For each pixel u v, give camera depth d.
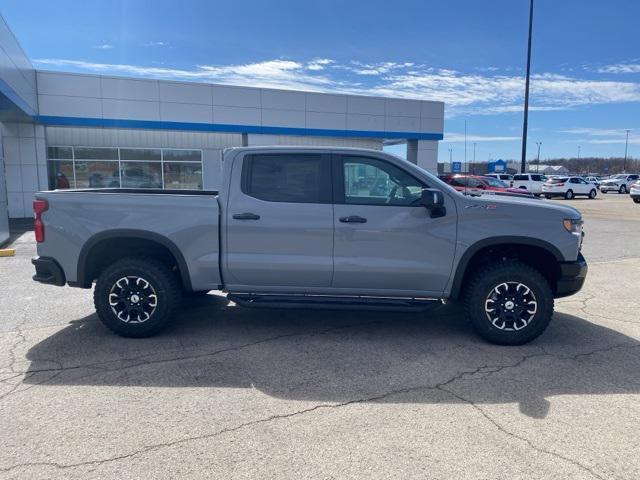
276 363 4.57
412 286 5.13
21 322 5.80
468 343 5.13
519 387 4.07
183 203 5.11
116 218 5.12
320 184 5.12
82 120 18.72
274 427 3.41
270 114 21.56
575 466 2.98
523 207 5.04
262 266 5.11
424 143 24.81
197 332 5.45
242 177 5.15
